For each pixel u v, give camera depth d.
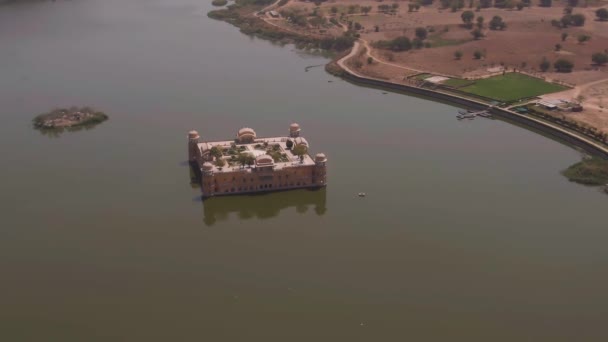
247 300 191.38
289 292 195.12
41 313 185.00
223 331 178.75
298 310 187.62
